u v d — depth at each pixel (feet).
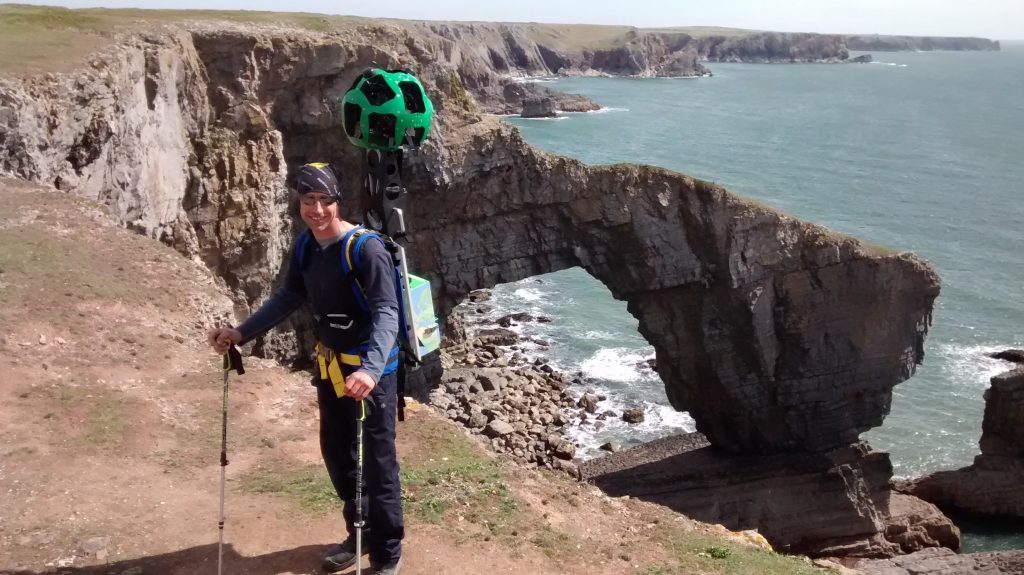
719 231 139.74
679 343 150.10
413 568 25.57
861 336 140.05
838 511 131.44
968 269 225.15
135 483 30.07
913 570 105.29
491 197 147.33
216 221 122.11
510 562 27.14
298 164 141.90
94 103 85.25
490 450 39.96
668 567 29.91
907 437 147.64
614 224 145.69
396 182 24.73
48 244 55.16
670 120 481.46
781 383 143.43
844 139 431.43
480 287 151.94
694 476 134.82
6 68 78.38
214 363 43.52
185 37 121.49
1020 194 309.83
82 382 38.34
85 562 24.50
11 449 31.37
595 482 131.34
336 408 22.76
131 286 51.90
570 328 200.23
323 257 21.34
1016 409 126.82
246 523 27.32
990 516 129.70
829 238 138.21
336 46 136.98
